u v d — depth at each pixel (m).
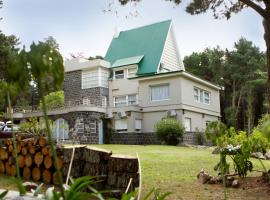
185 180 8.11
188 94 23.77
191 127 23.89
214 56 42.66
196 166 10.31
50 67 1.25
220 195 6.59
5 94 1.67
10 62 1.27
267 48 7.40
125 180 6.14
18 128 14.37
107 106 25.64
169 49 28.25
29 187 5.32
